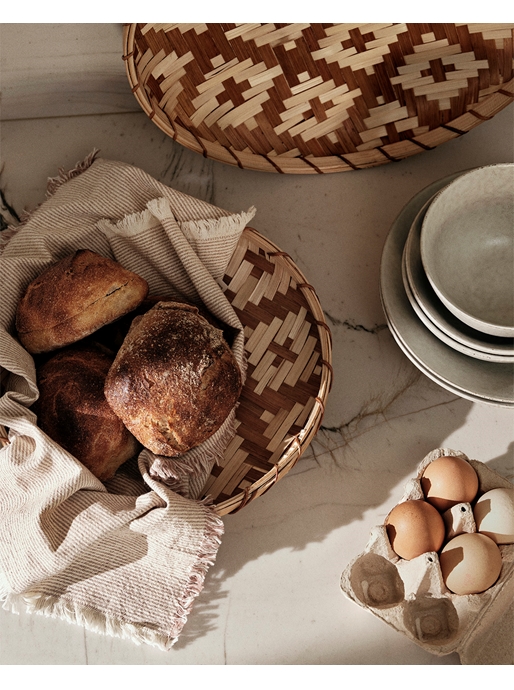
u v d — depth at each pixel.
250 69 0.84
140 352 0.69
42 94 0.92
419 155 0.92
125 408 0.68
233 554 0.81
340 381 0.86
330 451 0.84
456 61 0.83
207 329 0.72
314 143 0.88
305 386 0.80
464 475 0.72
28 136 0.95
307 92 0.85
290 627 0.79
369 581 0.76
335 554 0.81
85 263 0.73
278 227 0.91
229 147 0.87
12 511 0.70
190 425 0.69
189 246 0.77
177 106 0.85
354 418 0.85
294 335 0.82
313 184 0.92
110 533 0.72
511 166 0.70
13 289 0.77
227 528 0.82
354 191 0.92
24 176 0.93
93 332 0.75
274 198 0.92
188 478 0.74
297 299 0.83
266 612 0.80
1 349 0.70
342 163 0.88
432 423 0.85
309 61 0.84
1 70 0.88
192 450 0.73
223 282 0.82
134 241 0.79
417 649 0.78
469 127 0.85
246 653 0.79
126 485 0.75
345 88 0.85
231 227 0.77
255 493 0.71
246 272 0.83
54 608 0.73
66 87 0.92
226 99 0.85
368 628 0.79
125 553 0.74
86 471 0.68
